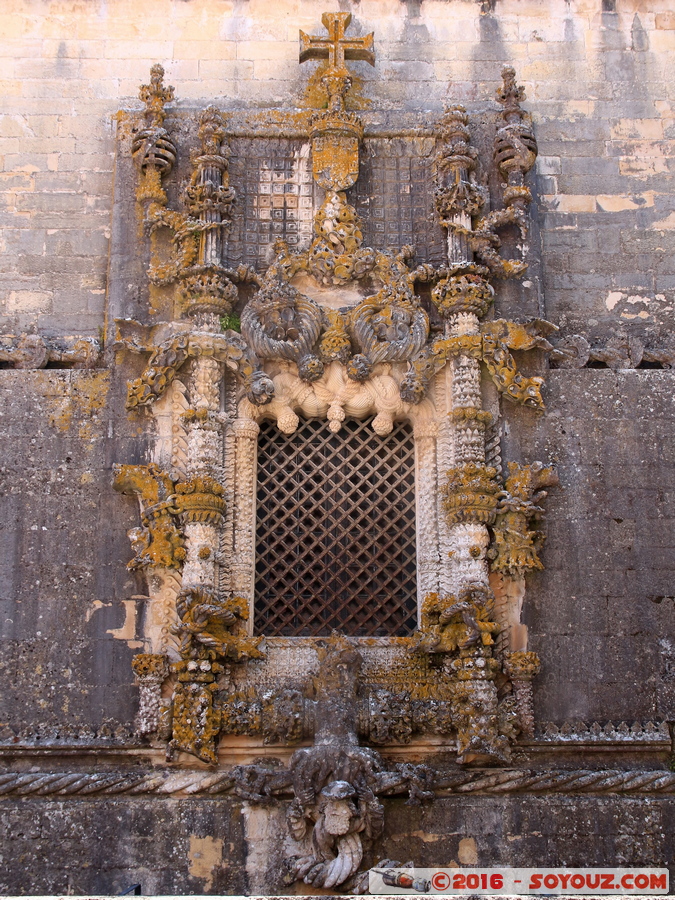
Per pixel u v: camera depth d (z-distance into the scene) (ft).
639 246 39.81
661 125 40.98
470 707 32.73
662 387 37.01
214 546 34.35
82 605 34.37
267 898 30.35
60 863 31.71
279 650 34.19
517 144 38.55
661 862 32.22
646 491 36.01
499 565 34.42
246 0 41.39
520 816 32.55
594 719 33.96
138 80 40.73
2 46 40.83
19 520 35.04
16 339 37.45
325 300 37.47
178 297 36.63
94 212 39.42
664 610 34.99
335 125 38.58
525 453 36.19
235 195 37.88
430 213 38.91
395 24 41.37
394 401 36.35
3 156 39.81
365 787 31.45
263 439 36.86
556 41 41.42
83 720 33.45
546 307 39.01
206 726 32.40
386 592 35.65
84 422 35.91
